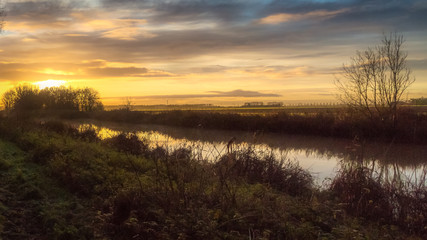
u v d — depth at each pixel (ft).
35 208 22.95
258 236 21.09
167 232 20.80
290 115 110.63
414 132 82.12
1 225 19.31
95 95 207.62
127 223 20.81
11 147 40.96
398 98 93.50
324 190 36.83
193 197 25.90
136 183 28.58
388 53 94.79
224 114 121.08
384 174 45.14
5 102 185.06
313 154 67.26
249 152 43.09
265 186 34.76
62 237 19.69
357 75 99.55
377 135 88.22
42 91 191.93
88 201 26.32
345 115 99.66
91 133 63.87
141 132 101.65
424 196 30.68
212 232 20.54
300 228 22.99
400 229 28.35
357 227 25.70
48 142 42.68
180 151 45.34
